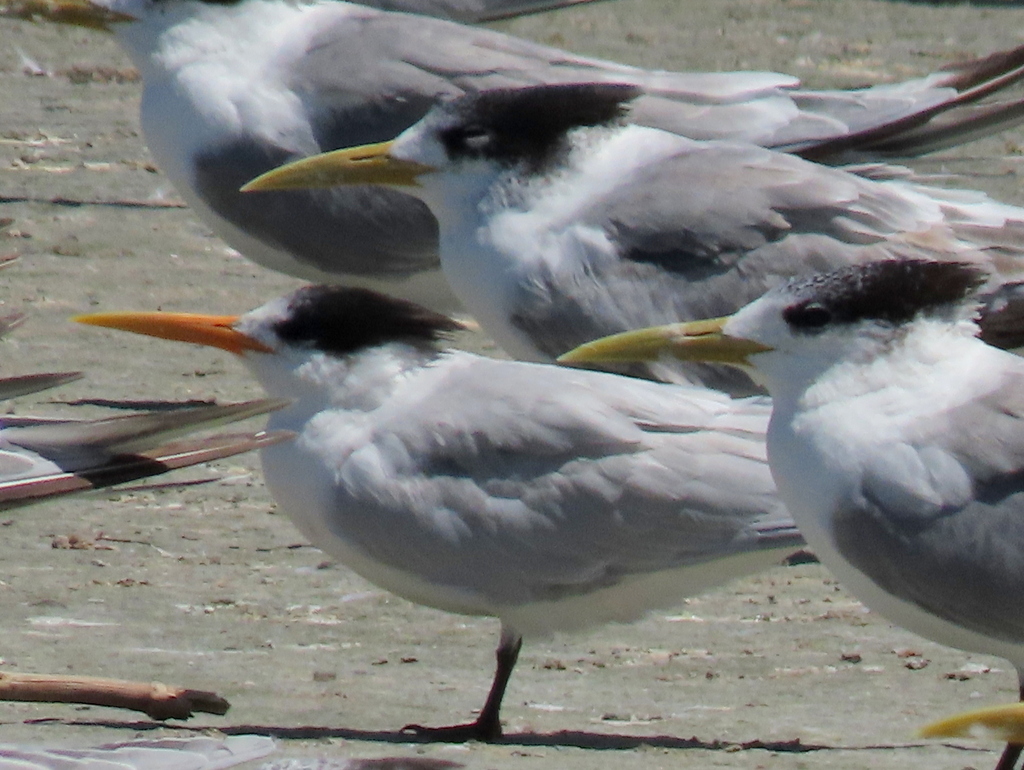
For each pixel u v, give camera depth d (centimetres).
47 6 1662
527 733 1064
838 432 1016
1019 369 1022
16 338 1770
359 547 1141
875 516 1005
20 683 1035
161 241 2041
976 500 998
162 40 1653
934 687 1152
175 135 1652
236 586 1302
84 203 2130
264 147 1628
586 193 1400
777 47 2725
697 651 1213
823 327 1020
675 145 1430
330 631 1234
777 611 1283
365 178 1423
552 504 1125
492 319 1408
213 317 1176
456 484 1130
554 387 1146
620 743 1045
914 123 1574
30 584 1283
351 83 1622
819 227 1399
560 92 1404
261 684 1129
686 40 2756
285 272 1698
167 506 1439
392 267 1648
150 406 1622
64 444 712
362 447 1136
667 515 1120
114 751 734
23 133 2331
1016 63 1591
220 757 733
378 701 1111
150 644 1190
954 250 1402
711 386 1362
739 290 1380
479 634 1247
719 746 1041
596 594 1137
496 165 1399
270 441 735
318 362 1146
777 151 1514
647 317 1377
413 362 1157
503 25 2795
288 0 1669
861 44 2748
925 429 1009
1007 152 2253
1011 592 998
